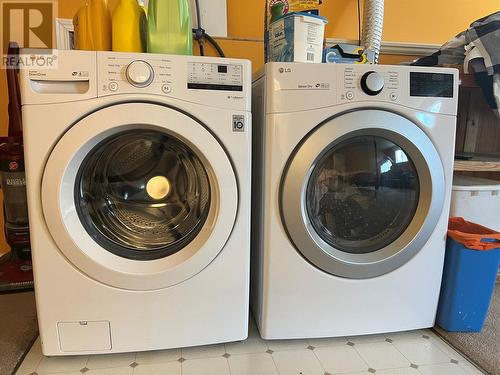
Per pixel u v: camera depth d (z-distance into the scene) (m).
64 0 1.47
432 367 0.96
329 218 1.05
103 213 0.97
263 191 0.98
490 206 1.31
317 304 1.02
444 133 1.02
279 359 0.97
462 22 1.77
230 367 0.94
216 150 0.90
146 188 0.99
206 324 0.97
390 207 1.08
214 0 1.55
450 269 1.09
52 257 0.88
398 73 0.98
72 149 0.83
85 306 0.91
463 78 1.36
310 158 0.94
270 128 0.93
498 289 1.41
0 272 1.38
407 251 1.04
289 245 0.98
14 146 1.39
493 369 0.94
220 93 0.89
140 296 0.93
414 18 1.73
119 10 0.96
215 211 0.92
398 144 1.01
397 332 1.12
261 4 1.60
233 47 1.60
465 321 1.10
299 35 1.06
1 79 1.48
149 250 0.96
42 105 0.82
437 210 1.03
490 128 1.76
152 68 0.86
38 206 0.86
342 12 1.67
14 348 0.98
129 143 0.94
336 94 0.95
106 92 0.84
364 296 1.04
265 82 0.95
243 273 0.97
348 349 1.03
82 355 0.97
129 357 0.97
